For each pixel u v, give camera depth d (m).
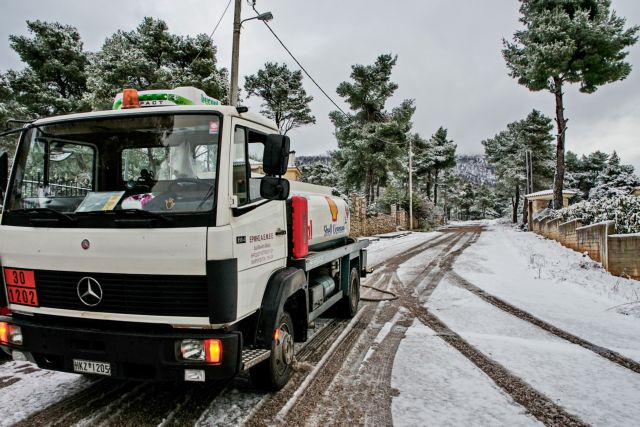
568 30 23.52
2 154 3.72
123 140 3.45
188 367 3.03
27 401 3.76
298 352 5.21
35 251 3.33
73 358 3.22
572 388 4.17
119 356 3.10
